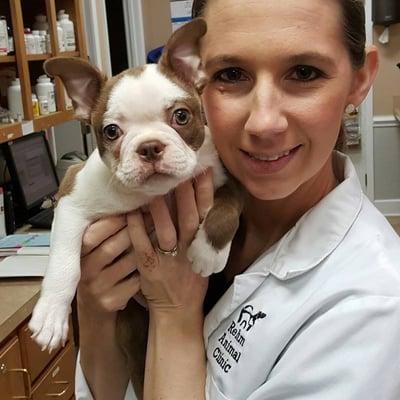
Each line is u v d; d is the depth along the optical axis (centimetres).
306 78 87
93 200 105
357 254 88
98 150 104
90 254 106
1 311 163
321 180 103
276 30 84
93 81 104
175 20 495
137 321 117
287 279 92
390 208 505
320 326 82
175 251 102
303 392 81
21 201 261
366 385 76
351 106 105
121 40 448
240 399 91
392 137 492
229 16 88
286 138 87
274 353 88
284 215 106
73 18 287
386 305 79
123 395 125
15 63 230
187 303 103
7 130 214
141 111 97
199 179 105
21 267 189
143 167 94
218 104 92
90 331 115
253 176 92
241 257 112
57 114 256
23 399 174
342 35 89
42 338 102
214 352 98
